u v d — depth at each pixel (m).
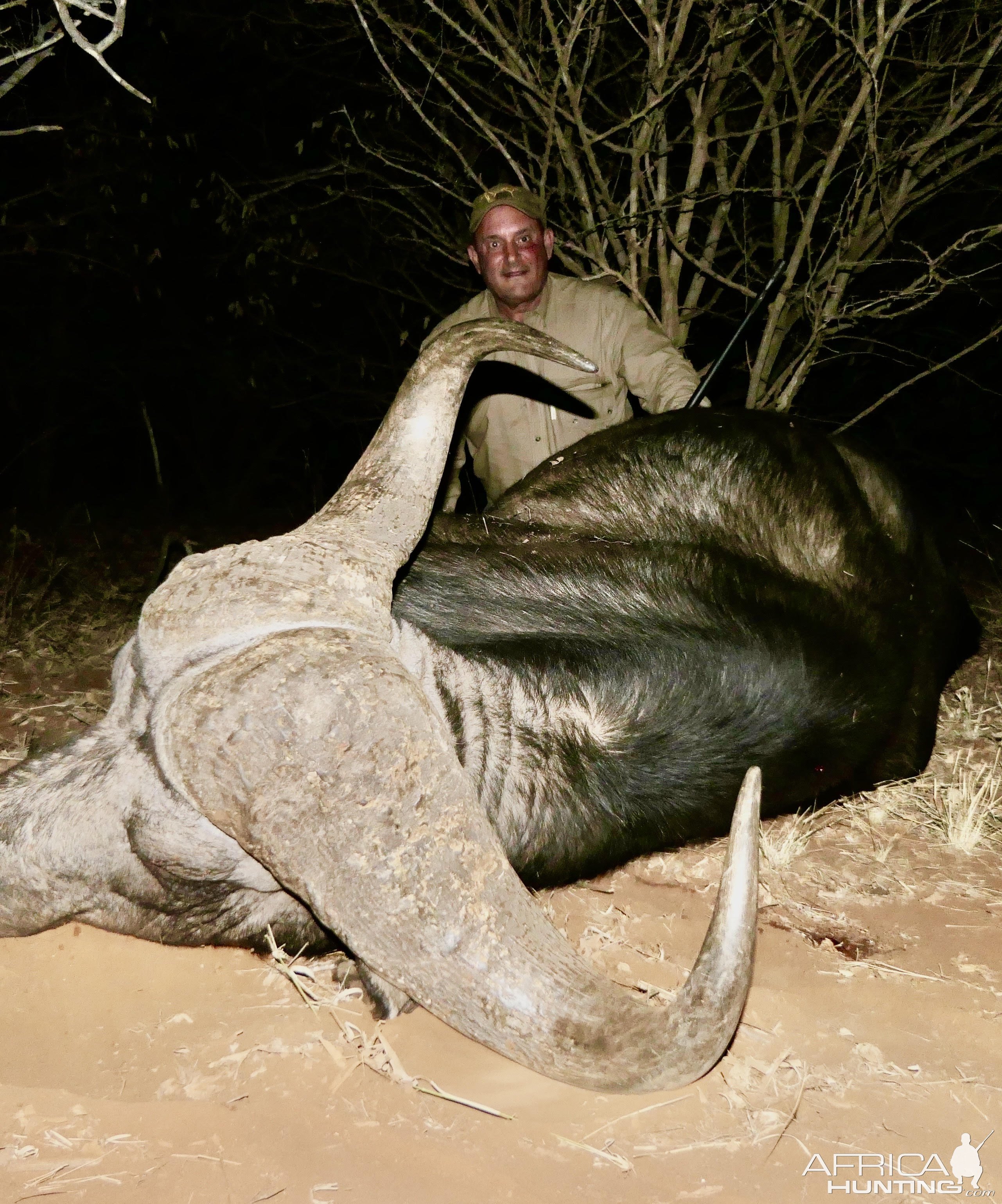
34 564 8.45
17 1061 3.10
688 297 7.19
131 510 12.88
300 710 2.68
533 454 5.52
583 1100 3.02
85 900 3.34
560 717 3.77
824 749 4.40
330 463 14.07
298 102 10.21
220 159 10.78
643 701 3.93
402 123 8.59
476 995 2.60
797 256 6.47
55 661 6.00
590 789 3.77
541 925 2.66
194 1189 2.66
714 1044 2.52
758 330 8.56
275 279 11.17
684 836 4.05
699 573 4.27
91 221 11.49
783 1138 2.92
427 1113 2.94
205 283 12.50
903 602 4.82
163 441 14.80
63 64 9.53
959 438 13.08
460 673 3.54
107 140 9.69
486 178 8.30
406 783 2.65
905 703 4.75
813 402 10.56
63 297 12.59
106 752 3.27
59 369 12.84
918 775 4.88
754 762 4.18
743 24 6.28
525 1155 2.82
